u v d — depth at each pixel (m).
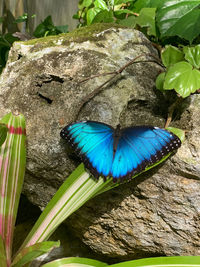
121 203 0.49
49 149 0.49
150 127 0.45
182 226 0.48
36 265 0.57
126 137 0.45
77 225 0.54
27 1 1.22
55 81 0.52
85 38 0.54
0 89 0.54
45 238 0.48
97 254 0.57
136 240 0.50
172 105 0.50
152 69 0.53
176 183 0.46
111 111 0.49
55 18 1.05
